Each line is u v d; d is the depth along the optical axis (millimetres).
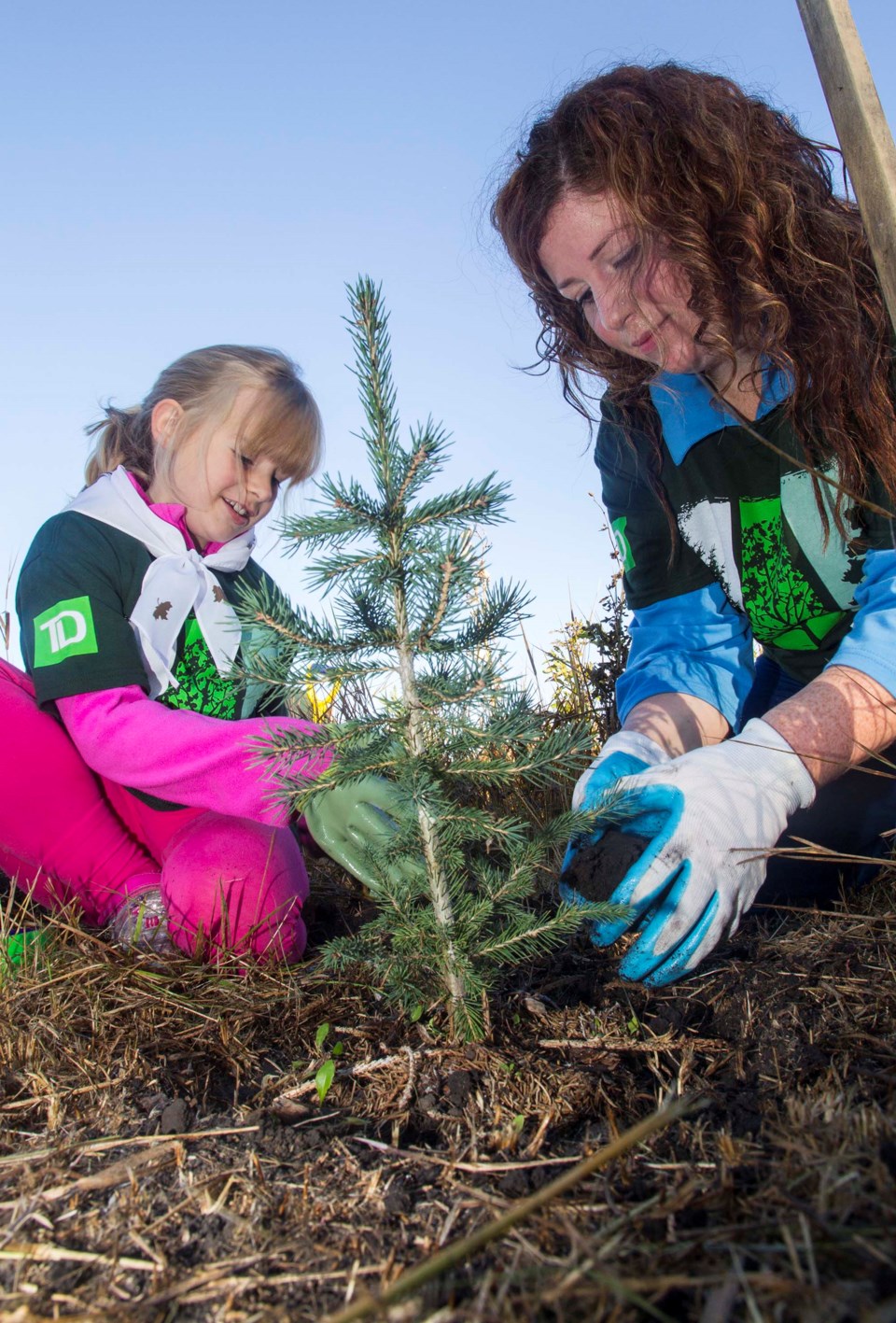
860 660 1929
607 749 2154
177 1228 1163
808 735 1904
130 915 2146
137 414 2604
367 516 1476
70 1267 1098
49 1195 1236
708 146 1885
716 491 2457
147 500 2350
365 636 1554
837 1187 1035
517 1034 1709
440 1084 1521
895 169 1284
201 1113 1471
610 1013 1795
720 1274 924
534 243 2158
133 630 2227
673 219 1899
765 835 1832
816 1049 1521
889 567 2053
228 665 2363
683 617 2637
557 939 1655
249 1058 1672
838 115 1312
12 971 1877
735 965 1962
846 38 1279
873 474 2070
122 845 2252
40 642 2127
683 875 1766
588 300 2189
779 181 1938
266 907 2088
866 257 2041
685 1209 1071
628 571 2736
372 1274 1047
